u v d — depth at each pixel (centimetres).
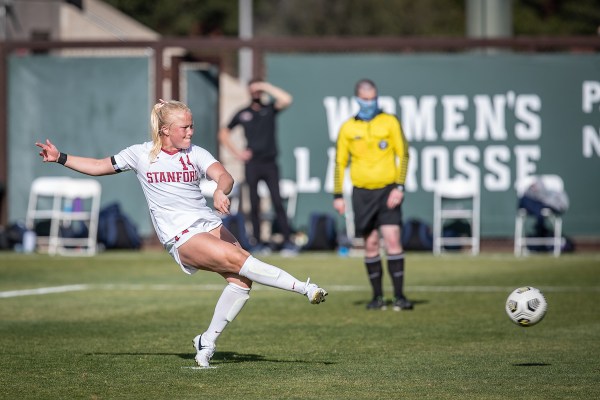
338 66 7606
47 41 7806
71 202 7662
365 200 4275
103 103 7819
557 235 7319
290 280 2652
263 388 2508
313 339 3409
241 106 10112
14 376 2683
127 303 4509
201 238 2695
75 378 2650
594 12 16212
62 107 7831
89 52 9469
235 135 9819
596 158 7600
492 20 8688
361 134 4303
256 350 3166
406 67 7606
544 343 3306
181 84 7725
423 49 8306
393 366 2845
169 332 3584
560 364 2878
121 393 2447
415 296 4772
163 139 2709
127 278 5659
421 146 7588
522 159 7581
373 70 7606
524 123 7594
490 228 7556
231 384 2564
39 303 4506
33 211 7725
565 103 7600
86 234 7638
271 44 7581
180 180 2708
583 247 7625
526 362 2916
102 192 7756
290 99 7056
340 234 7319
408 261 6669
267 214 7525
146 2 17362
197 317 4019
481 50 8538
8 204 7819
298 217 7588
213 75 8269
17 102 7844
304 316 4053
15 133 7838
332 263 6456
